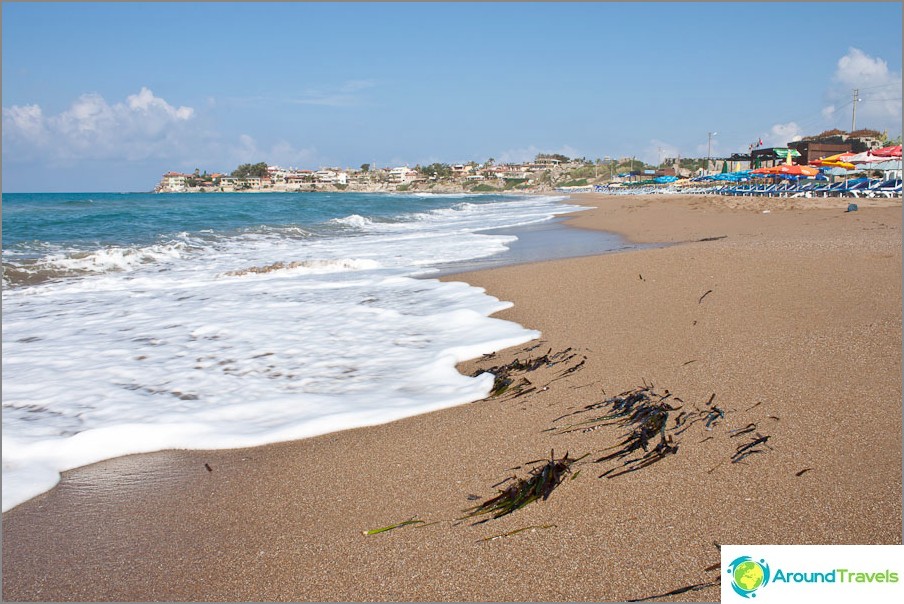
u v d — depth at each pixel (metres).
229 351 5.95
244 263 12.21
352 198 69.56
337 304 7.99
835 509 2.92
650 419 3.91
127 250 12.45
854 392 4.12
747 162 82.62
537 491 3.15
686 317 6.21
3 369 5.39
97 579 2.66
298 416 4.34
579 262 9.82
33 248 13.32
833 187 32.91
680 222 20.48
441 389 4.84
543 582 2.55
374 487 3.37
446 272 10.73
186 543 2.91
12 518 3.15
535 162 199.62
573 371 5.02
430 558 2.72
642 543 2.76
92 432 4.02
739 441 3.61
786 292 6.75
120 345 6.17
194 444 3.96
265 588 2.58
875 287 6.65
